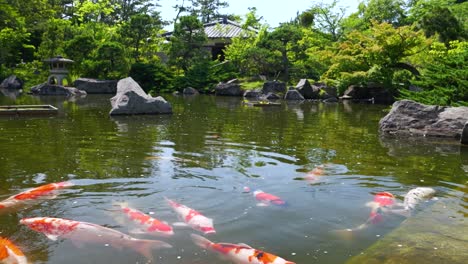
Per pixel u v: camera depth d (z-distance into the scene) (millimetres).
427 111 11008
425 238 4266
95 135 9781
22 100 19594
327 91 24031
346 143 9453
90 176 6297
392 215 4969
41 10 36375
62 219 4426
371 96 22500
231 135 10180
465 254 3906
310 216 4855
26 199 5227
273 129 11383
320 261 3789
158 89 28672
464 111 10562
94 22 37438
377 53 21984
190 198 5391
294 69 29781
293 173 6695
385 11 36375
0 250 3775
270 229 4461
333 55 25234
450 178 6594
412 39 21297
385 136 10531
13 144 8562
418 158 7988
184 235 4234
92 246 3963
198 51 31422
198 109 16656
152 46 32844
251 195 5551
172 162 7234
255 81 28984
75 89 24438
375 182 6301
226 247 3867
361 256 3873
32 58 34844
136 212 4711
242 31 37031
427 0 37781
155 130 10711
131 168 6785
